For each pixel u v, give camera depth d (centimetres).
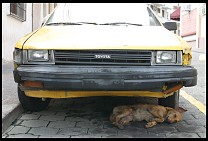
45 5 1798
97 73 393
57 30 476
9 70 888
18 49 427
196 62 1276
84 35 442
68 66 405
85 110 528
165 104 492
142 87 398
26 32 1341
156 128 438
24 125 453
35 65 412
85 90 400
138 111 445
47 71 397
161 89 413
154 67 409
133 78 395
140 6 573
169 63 415
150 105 453
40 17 1612
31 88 418
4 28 1048
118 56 409
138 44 413
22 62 419
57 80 395
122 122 434
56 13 557
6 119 437
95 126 447
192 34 2877
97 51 408
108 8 560
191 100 604
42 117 490
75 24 518
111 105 553
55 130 431
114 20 528
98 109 532
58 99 601
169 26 576
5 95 570
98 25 509
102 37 432
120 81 393
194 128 439
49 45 413
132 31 470
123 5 570
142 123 454
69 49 409
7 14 1069
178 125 451
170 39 438
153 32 470
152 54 413
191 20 2911
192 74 416
